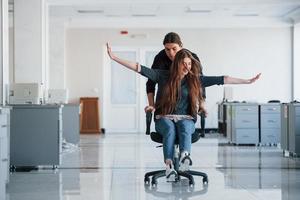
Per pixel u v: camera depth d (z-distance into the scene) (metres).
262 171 6.71
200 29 15.58
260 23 15.38
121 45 15.49
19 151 6.98
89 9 13.53
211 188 5.30
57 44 14.91
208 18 15.23
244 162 7.75
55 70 14.94
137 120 15.74
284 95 15.64
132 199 4.71
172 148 5.11
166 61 5.48
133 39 15.48
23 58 9.87
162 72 5.25
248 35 15.59
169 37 5.41
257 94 15.65
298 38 15.45
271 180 5.88
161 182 5.73
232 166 7.26
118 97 15.74
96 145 11.07
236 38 15.58
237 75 15.62
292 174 6.41
